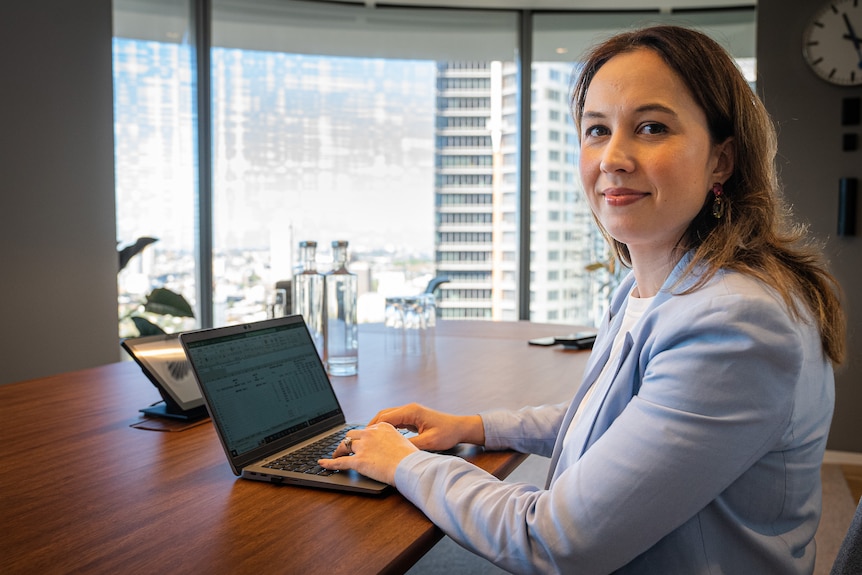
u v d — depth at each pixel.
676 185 0.97
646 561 0.91
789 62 4.09
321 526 0.96
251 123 5.21
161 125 4.89
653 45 1.00
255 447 1.20
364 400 1.71
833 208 4.05
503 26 5.50
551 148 5.57
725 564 0.89
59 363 3.89
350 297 2.04
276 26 5.25
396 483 1.06
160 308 4.23
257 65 5.21
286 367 1.38
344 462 1.13
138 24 4.78
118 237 4.75
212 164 5.11
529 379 1.98
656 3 5.25
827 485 3.76
